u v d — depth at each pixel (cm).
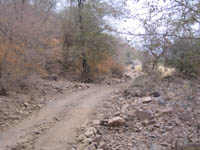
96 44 1769
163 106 713
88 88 1370
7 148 514
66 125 659
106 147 465
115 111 744
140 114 634
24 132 620
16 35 1020
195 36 402
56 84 1313
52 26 1559
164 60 489
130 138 500
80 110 820
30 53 1073
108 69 2289
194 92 692
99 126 608
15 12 1069
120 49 2075
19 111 797
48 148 503
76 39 1802
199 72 498
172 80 1009
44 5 1666
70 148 495
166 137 477
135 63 3459
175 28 405
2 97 899
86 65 1877
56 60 1831
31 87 1132
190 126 523
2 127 661
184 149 403
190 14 382
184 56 429
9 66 965
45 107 883
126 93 1021
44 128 643
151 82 1065
